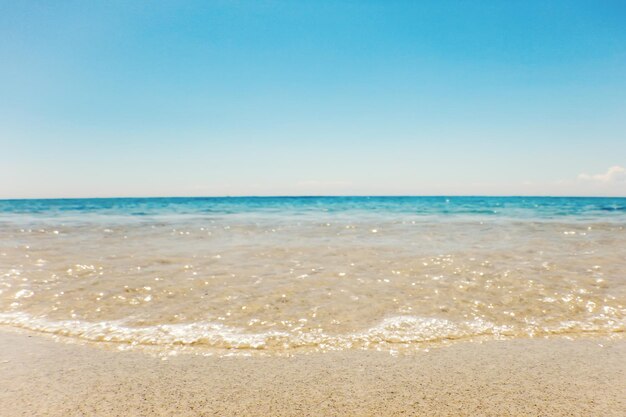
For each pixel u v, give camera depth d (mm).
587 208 40906
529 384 3863
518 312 6004
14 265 9266
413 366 4285
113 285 7492
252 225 21297
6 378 3957
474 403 3514
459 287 7348
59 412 3346
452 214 32312
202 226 20562
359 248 12070
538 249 11672
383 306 6273
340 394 3680
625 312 5984
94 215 32531
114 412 3361
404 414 3340
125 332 5246
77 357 4508
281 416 3312
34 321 5625
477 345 4852
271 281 7836
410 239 14344
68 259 10102
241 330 5316
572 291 7043
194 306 6289
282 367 4270
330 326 5453
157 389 3771
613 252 11062
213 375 4078
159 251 11500
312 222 23547
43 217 29078
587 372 4121
